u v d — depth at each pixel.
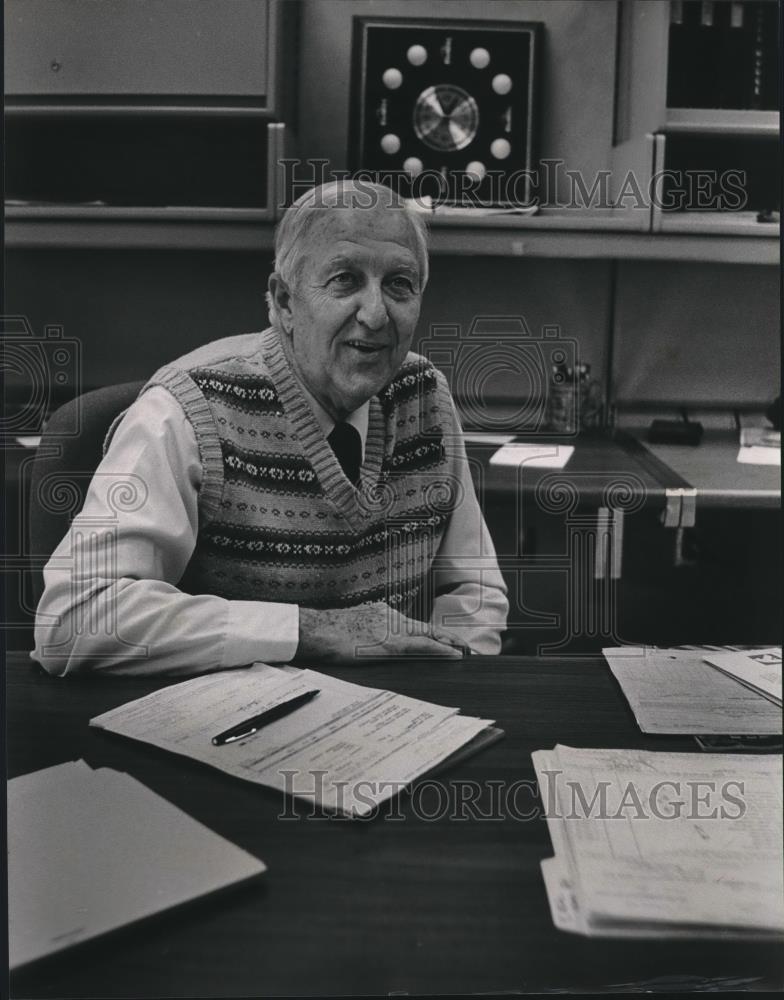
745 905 0.61
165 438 1.13
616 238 1.59
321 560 1.21
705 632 1.52
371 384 1.21
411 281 1.20
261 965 0.56
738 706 0.88
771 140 1.59
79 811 0.68
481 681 0.94
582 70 1.58
